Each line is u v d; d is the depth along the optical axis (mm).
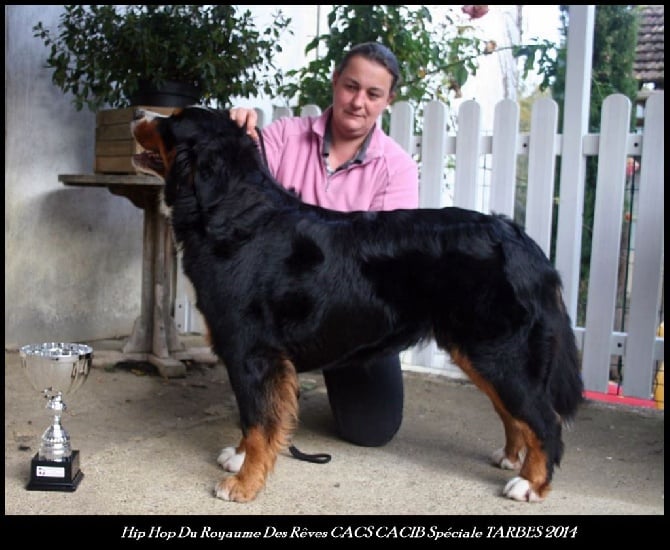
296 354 2984
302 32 7332
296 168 3717
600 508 2912
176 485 3016
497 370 2904
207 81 4812
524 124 10500
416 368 5230
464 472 3287
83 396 4289
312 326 2928
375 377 3477
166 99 4727
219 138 2984
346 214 3051
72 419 3850
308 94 5945
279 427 2904
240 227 2930
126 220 5949
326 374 3598
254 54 4910
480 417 4168
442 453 3545
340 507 2863
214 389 4645
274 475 3176
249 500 2871
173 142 3039
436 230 2951
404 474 3244
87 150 5617
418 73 5777
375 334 2994
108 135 4836
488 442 3729
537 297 2906
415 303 2957
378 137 3742
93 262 5738
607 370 4602
